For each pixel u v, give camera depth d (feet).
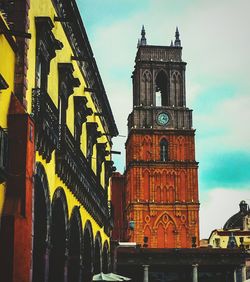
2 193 52.75
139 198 286.25
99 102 122.83
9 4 59.98
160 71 306.76
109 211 140.77
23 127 54.60
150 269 203.10
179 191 288.92
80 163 86.48
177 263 193.47
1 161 50.90
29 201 55.01
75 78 83.82
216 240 300.61
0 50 53.36
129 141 302.25
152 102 301.63
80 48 95.81
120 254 191.72
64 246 80.84
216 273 203.62
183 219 285.02
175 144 295.28
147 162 290.56
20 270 52.39
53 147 68.49
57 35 77.41
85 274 106.63
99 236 120.78
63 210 79.77
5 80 53.31
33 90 61.77
